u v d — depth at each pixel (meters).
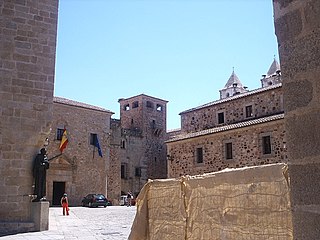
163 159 51.59
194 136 28.25
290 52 2.39
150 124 50.91
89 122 38.34
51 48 14.63
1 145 13.15
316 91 2.18
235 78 56.06
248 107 28.44
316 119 2.16
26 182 13.39
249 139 24.52
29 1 14.39
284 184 3.16
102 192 38.16
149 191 5.27
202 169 27.53
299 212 2.21
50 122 14.16
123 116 52.69
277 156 22.58
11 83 13.62
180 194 4.62
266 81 47.66
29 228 12.58
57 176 35.19
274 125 23.08
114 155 43.19
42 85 14.23
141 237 5.18
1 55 13.57
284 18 2.46
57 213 23.19
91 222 16.86
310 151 2.18
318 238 2.07
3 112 13.34
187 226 4.40
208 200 4.09
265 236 3.29
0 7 13.79
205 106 31.75
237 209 3.64
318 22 2.20
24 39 14.09
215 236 3.91
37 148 13.88
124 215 22.05
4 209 12.84
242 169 3.64
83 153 37.31
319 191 2.09
